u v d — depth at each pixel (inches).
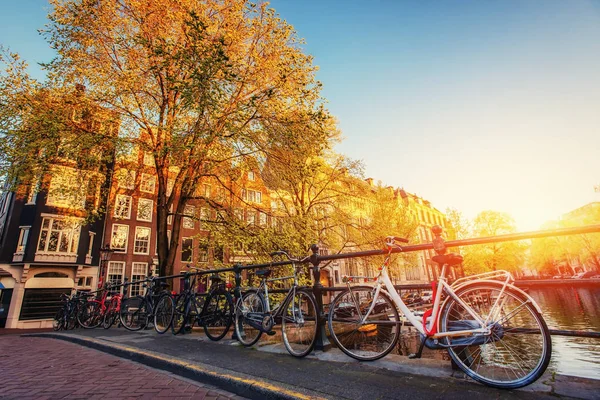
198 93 303.1
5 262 815.1
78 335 276.1
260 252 398.0
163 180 448.1
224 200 468.8
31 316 807.7
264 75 402.3
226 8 406.6
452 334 97.3
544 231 93.4
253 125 393.1
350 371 109.4
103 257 806.5
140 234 995.3
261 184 497.0
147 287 293.6
